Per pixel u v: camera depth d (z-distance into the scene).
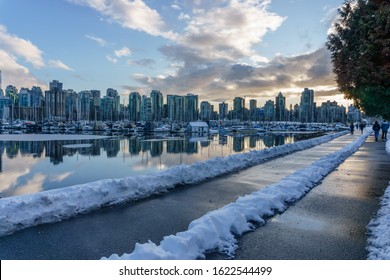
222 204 7.35
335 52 7.79
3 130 97.44
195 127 85.44
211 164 11.52
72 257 4.57
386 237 4.90
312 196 7.87
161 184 8.66
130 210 6.82
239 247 4.82
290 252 4.64
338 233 5.36
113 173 15.52
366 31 6.39
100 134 75.44
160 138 56.00
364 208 6.81
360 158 16.03
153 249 4.24
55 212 6.20
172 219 6.24
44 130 99.50
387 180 9.93
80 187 7.27
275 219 6.11
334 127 130.50
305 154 19.25
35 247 4.91
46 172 16.02
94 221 6.10
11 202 5.96
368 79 6.40
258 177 10.85
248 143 41.34
